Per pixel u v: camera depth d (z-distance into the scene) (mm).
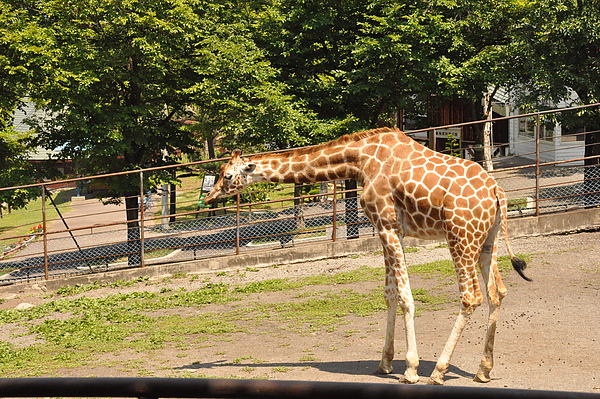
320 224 22297
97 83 23453
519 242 17141
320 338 11461
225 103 21797
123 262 22188
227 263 18453
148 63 22797
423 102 26531
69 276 18969
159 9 22609
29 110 44812
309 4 22406
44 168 24703
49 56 20047
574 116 19656
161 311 15164
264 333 12195
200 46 24453
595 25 18922
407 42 21062
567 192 21234
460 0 22906
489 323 8406
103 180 25844
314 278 16547
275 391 2027
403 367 9273
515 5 22422
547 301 12203
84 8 21984
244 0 26438
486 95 28703
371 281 15562
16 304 17062
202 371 9742
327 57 23609
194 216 35219
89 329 13773
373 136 9320
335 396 1997
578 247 15883
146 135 23516
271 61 23422
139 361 10812
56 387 2152
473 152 32844
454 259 8508
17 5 23422
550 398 1898
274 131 20594
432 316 12117
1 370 10859
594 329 10289
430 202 8555
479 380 8164
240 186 9836
